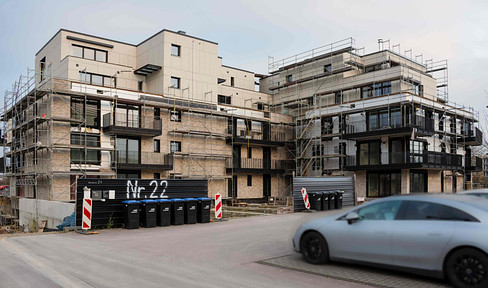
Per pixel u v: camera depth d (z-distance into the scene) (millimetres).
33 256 9664
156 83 34125
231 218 20016
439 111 36719
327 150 38031
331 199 22312
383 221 7188
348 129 35844
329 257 7844
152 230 15117
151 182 17203
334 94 38750
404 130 30797
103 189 15875
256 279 7078
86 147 27156
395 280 6820
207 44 36594
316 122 39188
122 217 16188
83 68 30797
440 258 6387
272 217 19797
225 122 37062
